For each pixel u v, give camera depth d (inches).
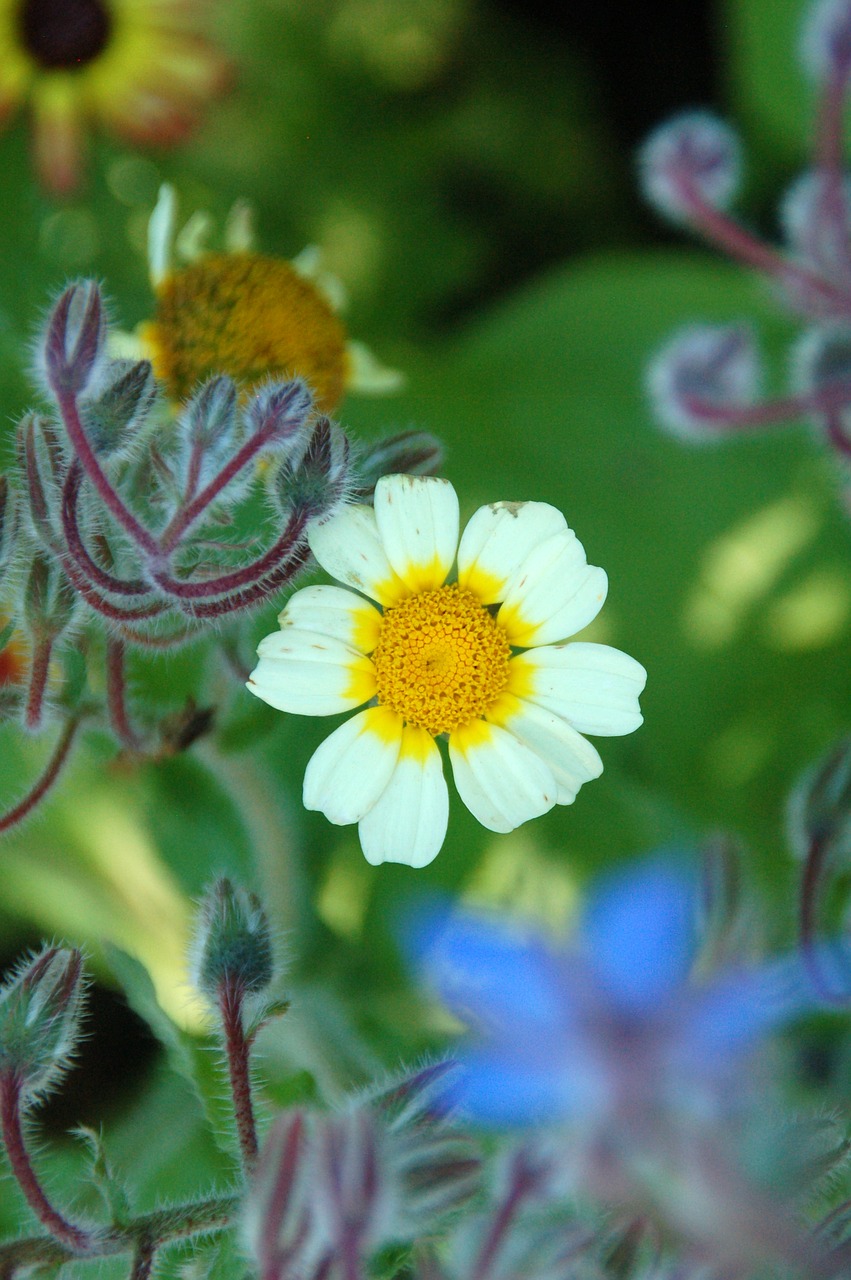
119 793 22.0
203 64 23.5
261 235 25.0
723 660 23.9
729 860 18.6
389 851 19.1
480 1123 19.1
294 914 21.7
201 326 20.2
